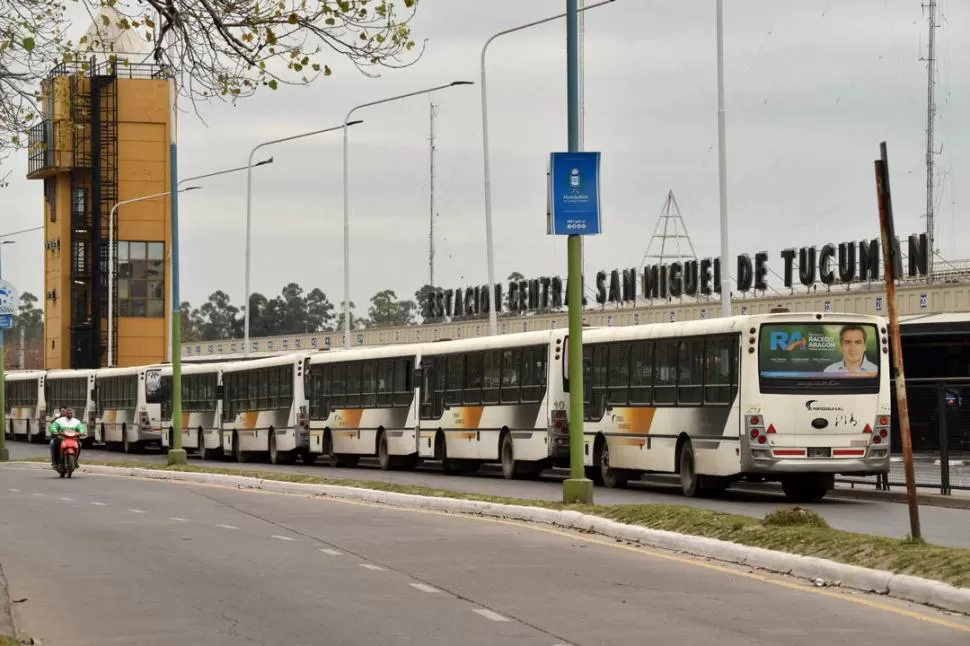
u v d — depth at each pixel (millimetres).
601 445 33906
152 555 19562
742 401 28016
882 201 15477
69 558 19359
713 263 57188
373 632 12695
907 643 11742
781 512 18844
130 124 92000
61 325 93438
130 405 63094
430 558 18609
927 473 31406
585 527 22203
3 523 25250
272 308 168125
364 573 17078
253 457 53094
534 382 35812
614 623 13023
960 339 48031
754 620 13094
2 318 56250
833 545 16656
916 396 36031
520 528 23000
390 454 42656
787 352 28016
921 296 45719
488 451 37812
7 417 81438
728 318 28766
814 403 27984
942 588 13828
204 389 56031
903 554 15328
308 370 48000
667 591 15172
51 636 12859
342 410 45719
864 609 13711
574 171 24531
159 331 92812
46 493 34219
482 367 38312
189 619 13727
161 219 92625
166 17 13609
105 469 45688
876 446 28203
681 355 30297
